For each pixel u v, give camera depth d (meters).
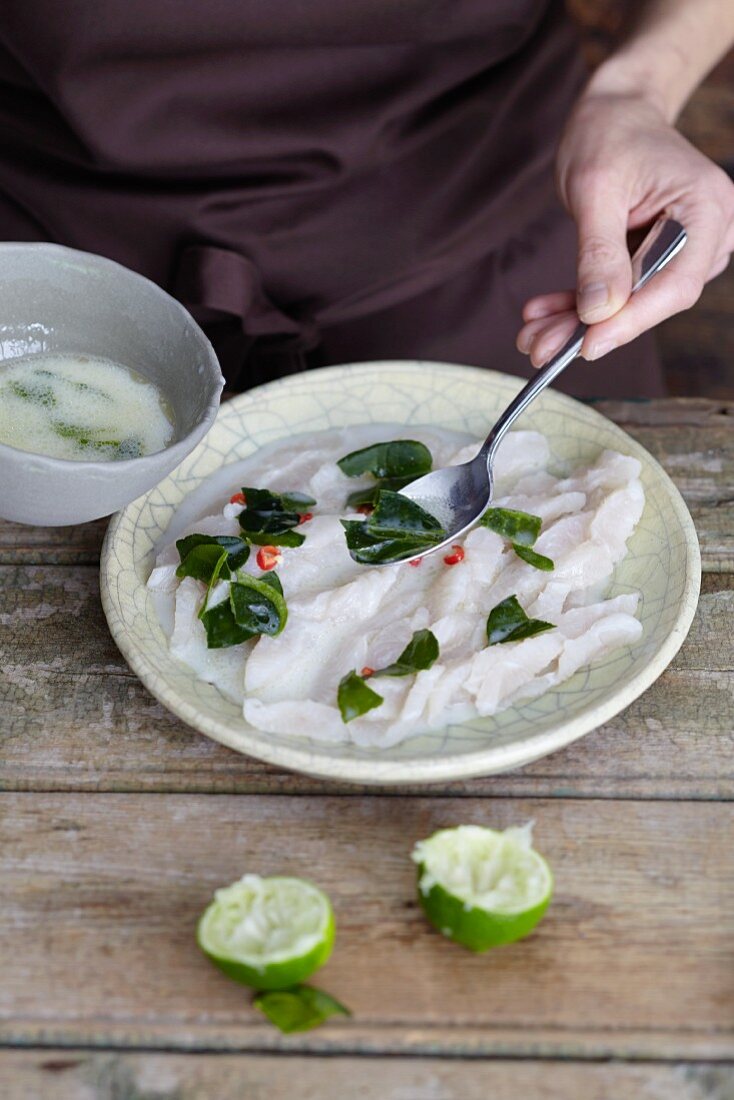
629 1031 0.80
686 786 0.90
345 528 0.99
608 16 2.03
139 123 1.10
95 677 0.95
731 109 2.13
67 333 0.97
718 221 1.08
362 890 0.86
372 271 1.21
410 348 1.27
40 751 0.91
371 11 1.10
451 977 0.82
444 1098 0.79
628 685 0.88
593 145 1.12
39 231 1.18
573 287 1.33
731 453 1.10
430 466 1.03
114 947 0.83
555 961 0.83
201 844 0.87
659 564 0.97
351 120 1.14
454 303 1.27
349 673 0.92
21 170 1.15
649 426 1.12
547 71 1.22
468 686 0.90
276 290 1.21
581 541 0.98
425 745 0.88
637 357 1.40
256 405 1.07
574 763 0.91
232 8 1.07
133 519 0.99
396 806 0.89
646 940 0.84
